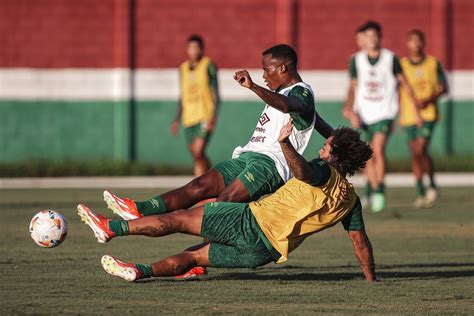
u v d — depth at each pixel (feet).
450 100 320.91
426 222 173.27
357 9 320.09
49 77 312.50
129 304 87.35
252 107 317.22
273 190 102.37
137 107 314.55
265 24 318.86
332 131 106.11
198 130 207.21
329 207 93.86
